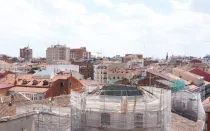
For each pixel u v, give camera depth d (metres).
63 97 67.94
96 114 49.00
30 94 94.12
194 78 135.25
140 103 49.06
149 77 105.56
